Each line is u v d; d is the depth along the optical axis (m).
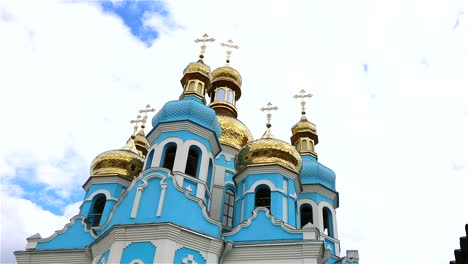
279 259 23.56
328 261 31.08
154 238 22.11
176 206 23.61
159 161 26.98
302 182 35.25
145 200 23.94
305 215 34.53
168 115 29.33
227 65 46.34
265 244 23.94
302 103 45.12
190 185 26.16
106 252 22.92
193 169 28.09
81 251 25.66
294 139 41.88
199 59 36.22
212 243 23.33
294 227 27.50
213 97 43.78
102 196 31.23
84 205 30.77
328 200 35.00
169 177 24.70
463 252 13.19
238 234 25.11
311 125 42.44
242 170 30.02
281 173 29.50
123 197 24.70
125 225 22.58
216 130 30.20
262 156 30.08
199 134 28.72
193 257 22.45
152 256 21.56
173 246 22.06
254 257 23.84
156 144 28.06
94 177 31.94
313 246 23.48
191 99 30.53
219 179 33.69
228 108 42.50
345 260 31.92
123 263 21.56
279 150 30.36
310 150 40.09
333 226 33.75
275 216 26.98
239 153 31.52
